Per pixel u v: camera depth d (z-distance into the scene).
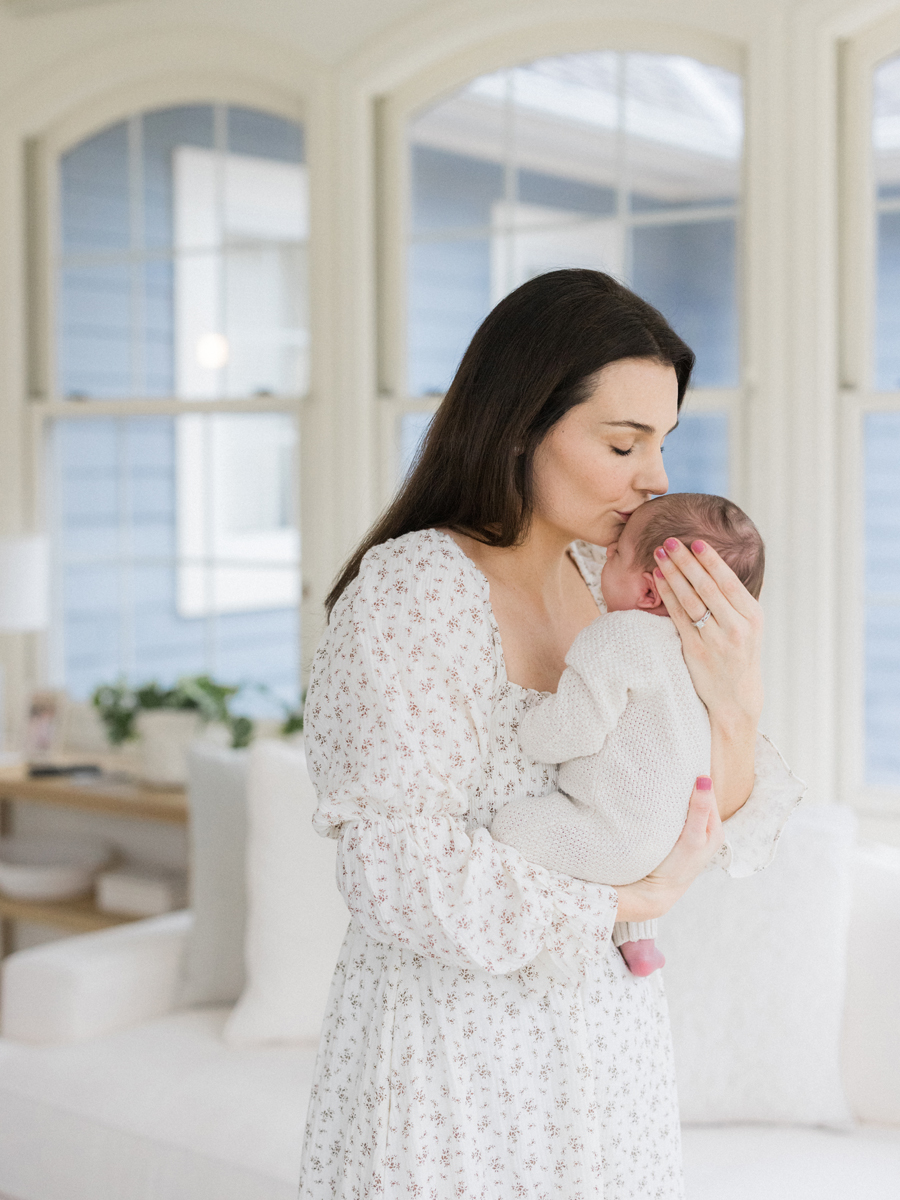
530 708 1.32
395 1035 1.29
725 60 3.33
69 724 4.49
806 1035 2.23
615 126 3.54
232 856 2.83
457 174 3.78
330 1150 1.36
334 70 3.75
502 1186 1.26
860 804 3.30
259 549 4.15
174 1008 2.86
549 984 1.26
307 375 4.03
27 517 4.51
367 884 1.20
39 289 4.50
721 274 3.43
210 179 4.17
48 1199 2.35
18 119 4.33
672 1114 1.40
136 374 4.36
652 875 1.27
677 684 1.29
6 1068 2.53
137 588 4.40
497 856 1.21
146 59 4.08
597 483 1.30
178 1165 2.22
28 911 3.89
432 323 3.85
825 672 3.23
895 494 3.36
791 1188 2.02
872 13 3.10
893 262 3.28
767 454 3.26
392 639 1.25
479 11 3.52
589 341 1.27
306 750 1.35
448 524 1.36
